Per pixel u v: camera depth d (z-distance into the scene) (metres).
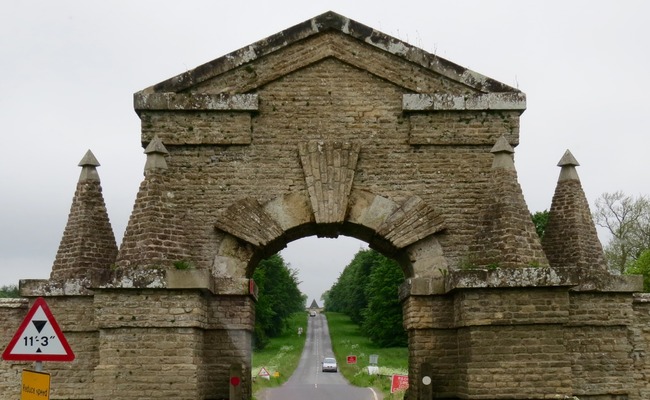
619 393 18.11
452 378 17.75
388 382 48.78
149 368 16.69
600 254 19.28
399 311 88.06
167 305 16.88
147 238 17.20
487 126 18.58
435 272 18.14
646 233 61.19
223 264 18.16
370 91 18.81
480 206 18.41
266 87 18.80
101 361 16.75
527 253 17.22
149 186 17.50
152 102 18.42
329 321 151.88
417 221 18.27
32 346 12.80
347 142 18.56
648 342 19.08
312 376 65.88
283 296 118.06
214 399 17.73
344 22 18.84
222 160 18.52
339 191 18.30
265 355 88.19
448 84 18.81
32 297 18.58
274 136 18.61
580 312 18.22
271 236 18.20
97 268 19.16
